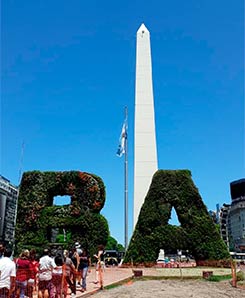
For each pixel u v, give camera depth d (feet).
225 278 97.35
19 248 130.72
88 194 135.95
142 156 194.29
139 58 208.33
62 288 51.44
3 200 245.65
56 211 134.92
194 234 131.54
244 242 520.83
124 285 81.20
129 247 133.39
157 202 136.05
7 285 40.47
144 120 199.31
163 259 158.81
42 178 138.51
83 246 130.62
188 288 77.36
